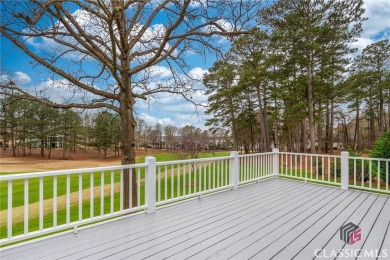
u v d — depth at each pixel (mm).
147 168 4172
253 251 2852
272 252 2832
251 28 5188
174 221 3812
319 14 15555
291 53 16672
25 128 32281
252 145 25703
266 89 20922
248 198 5211
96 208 8078
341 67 17812
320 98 17016
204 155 15828
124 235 3277
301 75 17469
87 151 39406
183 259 2662
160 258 2682
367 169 9109
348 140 35125
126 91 5613
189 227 3576
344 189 6062
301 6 15625
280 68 18438
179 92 6488
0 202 9500
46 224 6590
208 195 5434
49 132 32281
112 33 4465
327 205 4734
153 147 31797
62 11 4805
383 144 8477
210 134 25750
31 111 31266
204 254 2773
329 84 16734
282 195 5477
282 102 20719
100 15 4559
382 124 25312
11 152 35250
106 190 11070
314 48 15195
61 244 2994
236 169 6086
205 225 3658
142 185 10453
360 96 23719
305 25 15664
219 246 2977
